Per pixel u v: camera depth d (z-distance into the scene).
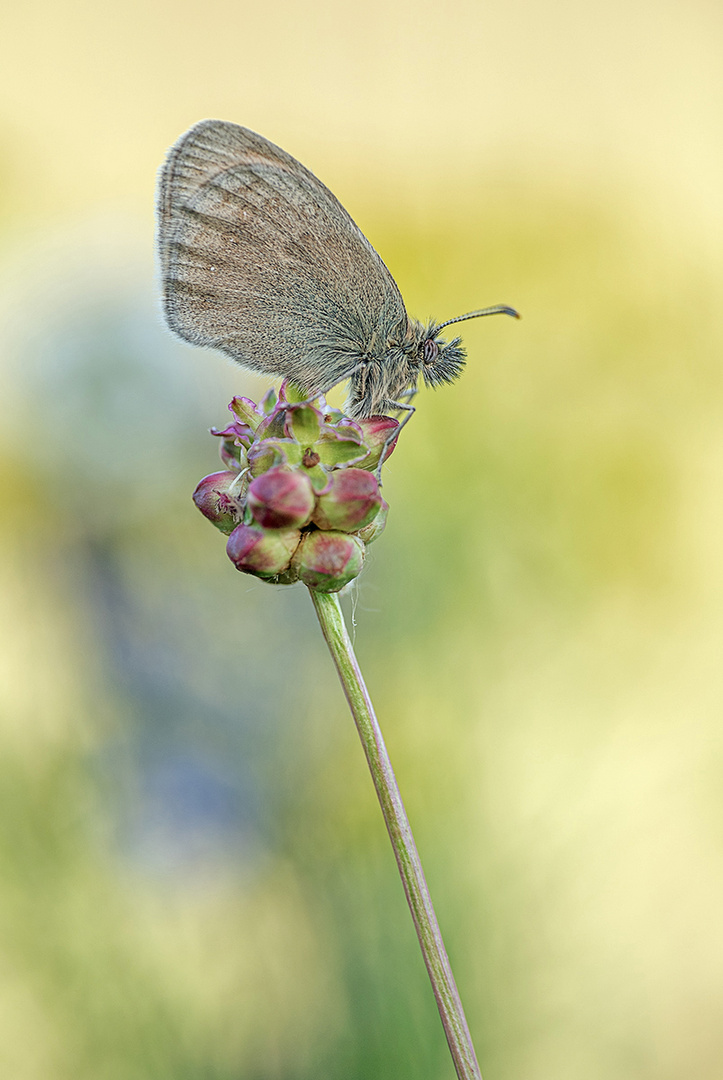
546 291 0.51
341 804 0.44
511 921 0.43
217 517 0.39
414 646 0.44
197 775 0.43
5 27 0.75
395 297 0.41
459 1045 0.38
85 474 0.43
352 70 0.72
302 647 0.44
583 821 0.44
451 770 0.44
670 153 0.65
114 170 0.66
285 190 0.40
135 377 0.44
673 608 0.46
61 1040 0.43
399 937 0.43
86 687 0.43
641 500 0.46
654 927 0.45
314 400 0.39
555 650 0.45
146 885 0.43
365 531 0.39
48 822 0.43
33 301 0.44
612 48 0.73
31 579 0.43
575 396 0.48
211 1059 0.43
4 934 0.43
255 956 0.43
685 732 0.45
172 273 0.40
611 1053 0.44
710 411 0.48
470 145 0.65
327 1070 0.43
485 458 0.45
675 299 0.51
